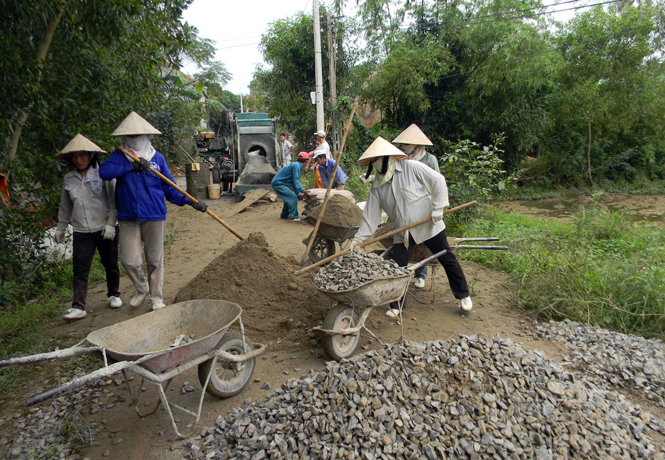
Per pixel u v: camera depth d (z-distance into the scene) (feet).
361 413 9.03
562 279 16.48
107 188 16.06
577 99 67.10
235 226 31.48
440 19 64.54
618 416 9.60
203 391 9.81
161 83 25.82
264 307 14.62
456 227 26.99
